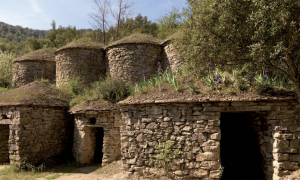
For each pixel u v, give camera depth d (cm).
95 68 1336
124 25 2648
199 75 662
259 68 605
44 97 1043
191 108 625
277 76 680
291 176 545
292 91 600
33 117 970
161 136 644
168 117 642
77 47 1313
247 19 539
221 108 605
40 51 1708
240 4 554
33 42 2650
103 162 902
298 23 509
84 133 966
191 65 699
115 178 717
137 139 671
